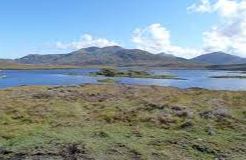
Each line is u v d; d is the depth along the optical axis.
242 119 25.39
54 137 20.72
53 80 138.38
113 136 21.11
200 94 35.00
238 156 18.64
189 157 18.38
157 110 27.55
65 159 17.92
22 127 23.38
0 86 100.62
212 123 24.48
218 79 171.50
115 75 182.88
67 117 26.56
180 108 27.73
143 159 17.88
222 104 29.94
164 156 18.30
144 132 22.17
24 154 18.53
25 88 38.53
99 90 36.88
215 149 19.44
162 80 151.62
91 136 21.16
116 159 17.78
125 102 31.16
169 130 23.12
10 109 27.94
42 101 31.20
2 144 19.92
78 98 33.06
